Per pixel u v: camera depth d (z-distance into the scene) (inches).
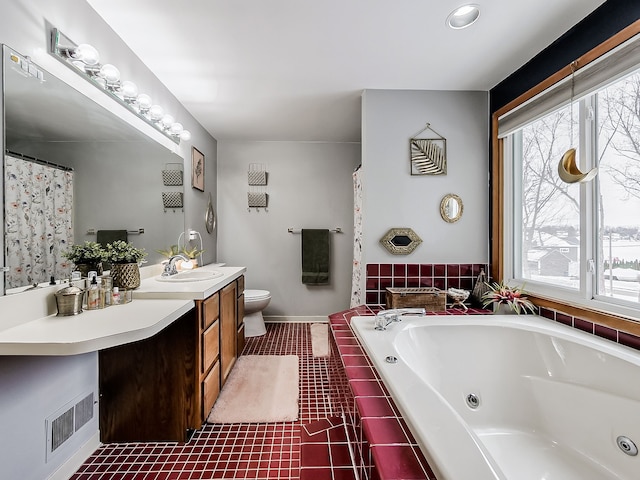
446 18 68.2
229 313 96.0
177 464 63.1
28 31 49.2
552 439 62.1
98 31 65.9
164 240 96.2
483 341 74.1
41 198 51.6
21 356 49.6
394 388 45.6
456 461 31.4
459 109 102.9
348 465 49.4
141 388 69.4
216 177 156.3
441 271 103.5
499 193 99.0
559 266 79.7
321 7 64.4
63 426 58.7
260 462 63.5
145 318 52.2
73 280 57.3
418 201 103.0
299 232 159.5
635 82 60.4
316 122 131.4
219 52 80.4
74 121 59.0
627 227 62.4
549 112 77.7
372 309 96.9
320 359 113.7
